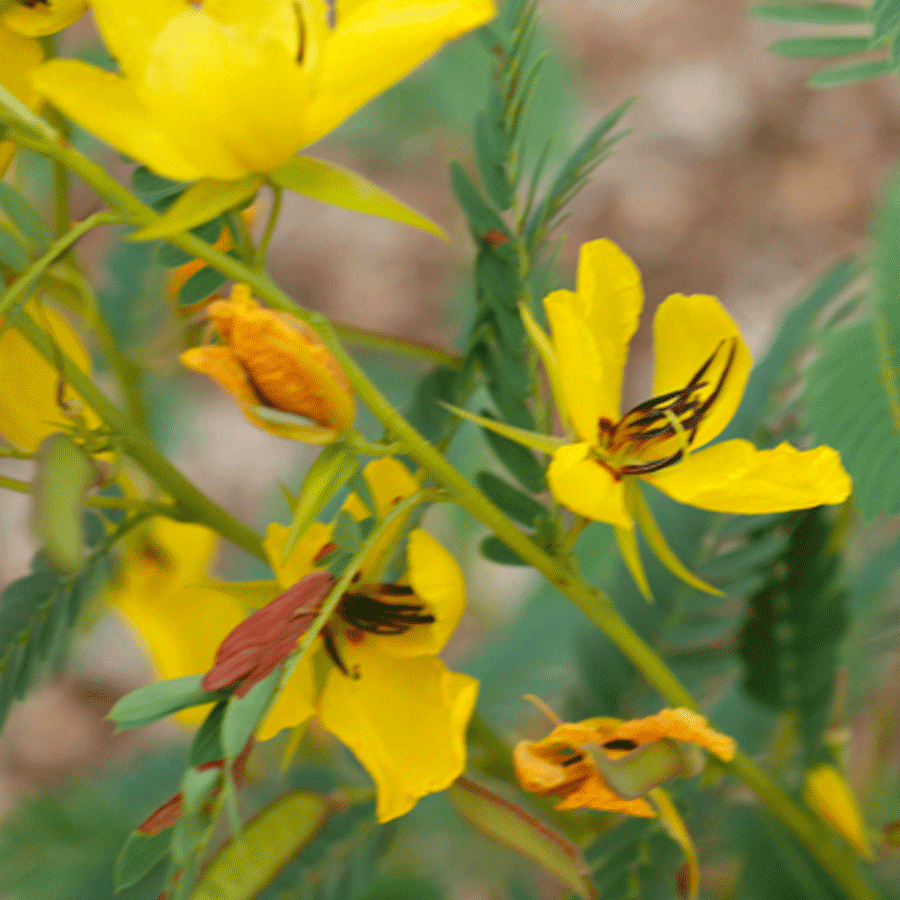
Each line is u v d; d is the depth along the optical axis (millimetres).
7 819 699
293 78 606
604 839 651
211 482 1315
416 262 1484
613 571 681
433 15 610
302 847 624
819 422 641
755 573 667
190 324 655
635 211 1436
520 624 745
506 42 643
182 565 654
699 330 627
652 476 624
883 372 639
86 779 735
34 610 636
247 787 682
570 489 616
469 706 620
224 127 607
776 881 668
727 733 695
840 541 663
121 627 1216
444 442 651
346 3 614
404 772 620
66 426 627
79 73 607
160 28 608
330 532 623
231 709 601
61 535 607
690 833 669
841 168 1442
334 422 613
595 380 621
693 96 1517
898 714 704
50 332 625
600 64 1564
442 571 617
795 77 1514
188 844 599
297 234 1533
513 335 642
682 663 670
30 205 619
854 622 674
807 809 661
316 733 697
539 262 652
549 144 643
